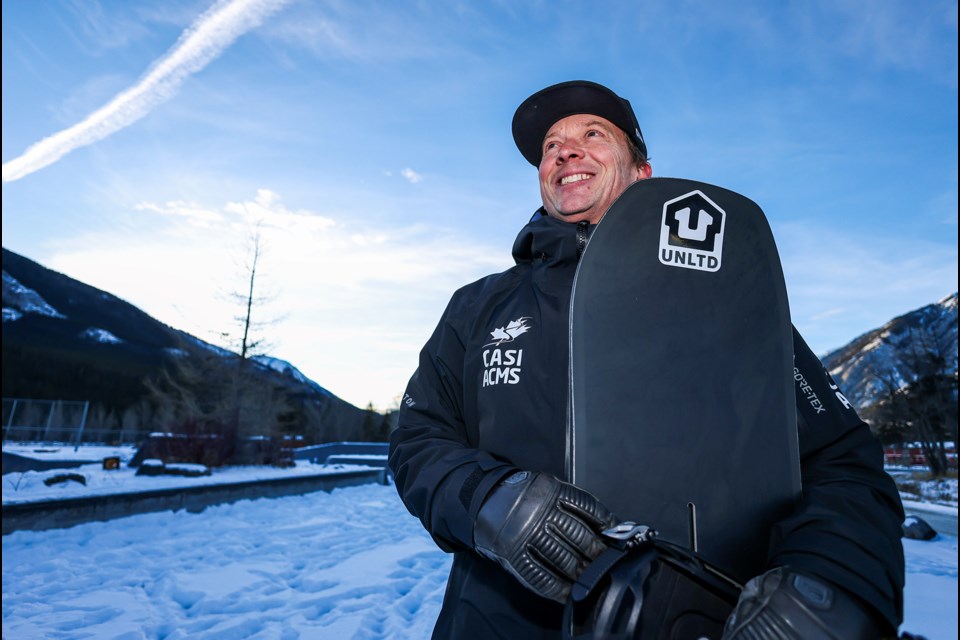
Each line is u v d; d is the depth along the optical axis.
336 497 12.06
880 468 0.88
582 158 1.22
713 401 0.86
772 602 0.60
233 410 15.89
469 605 0.93
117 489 7.86
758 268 0.94
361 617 3.64
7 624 3.48
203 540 6.38
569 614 0.64
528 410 0.97
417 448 1.01
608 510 0.75
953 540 6.74
